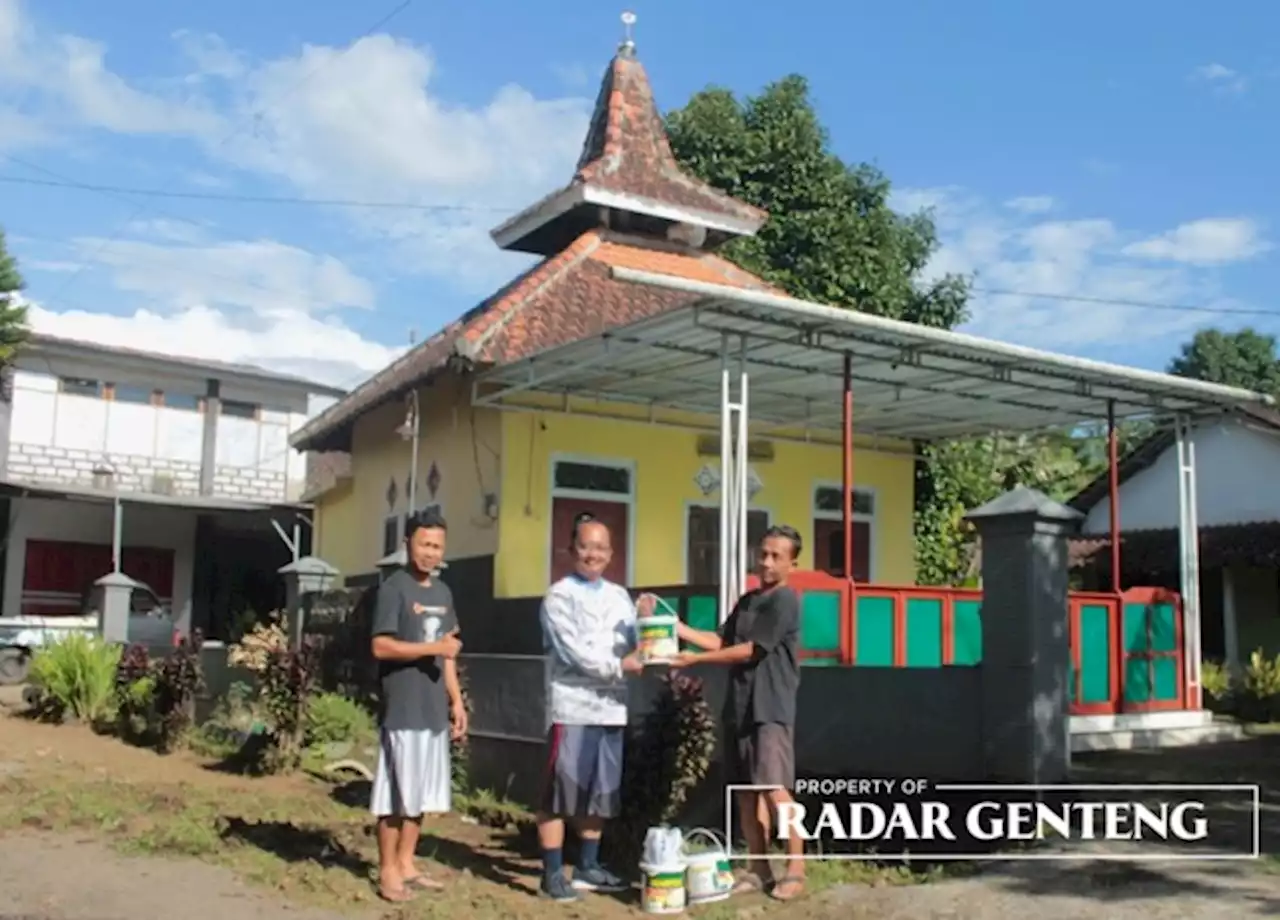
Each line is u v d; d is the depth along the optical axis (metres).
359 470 18.66
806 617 10.98
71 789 9.59
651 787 7.58
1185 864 7.44
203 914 6.32
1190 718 12.84
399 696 6.81
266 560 29.59
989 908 6.63
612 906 6.80
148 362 27.16
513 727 10.51
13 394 26.09
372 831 8.61
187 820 8.50
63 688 14.23
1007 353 11.33
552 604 6.95
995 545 8.34
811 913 6.64
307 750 11.42
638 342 11.52
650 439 15.32
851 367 12.01
